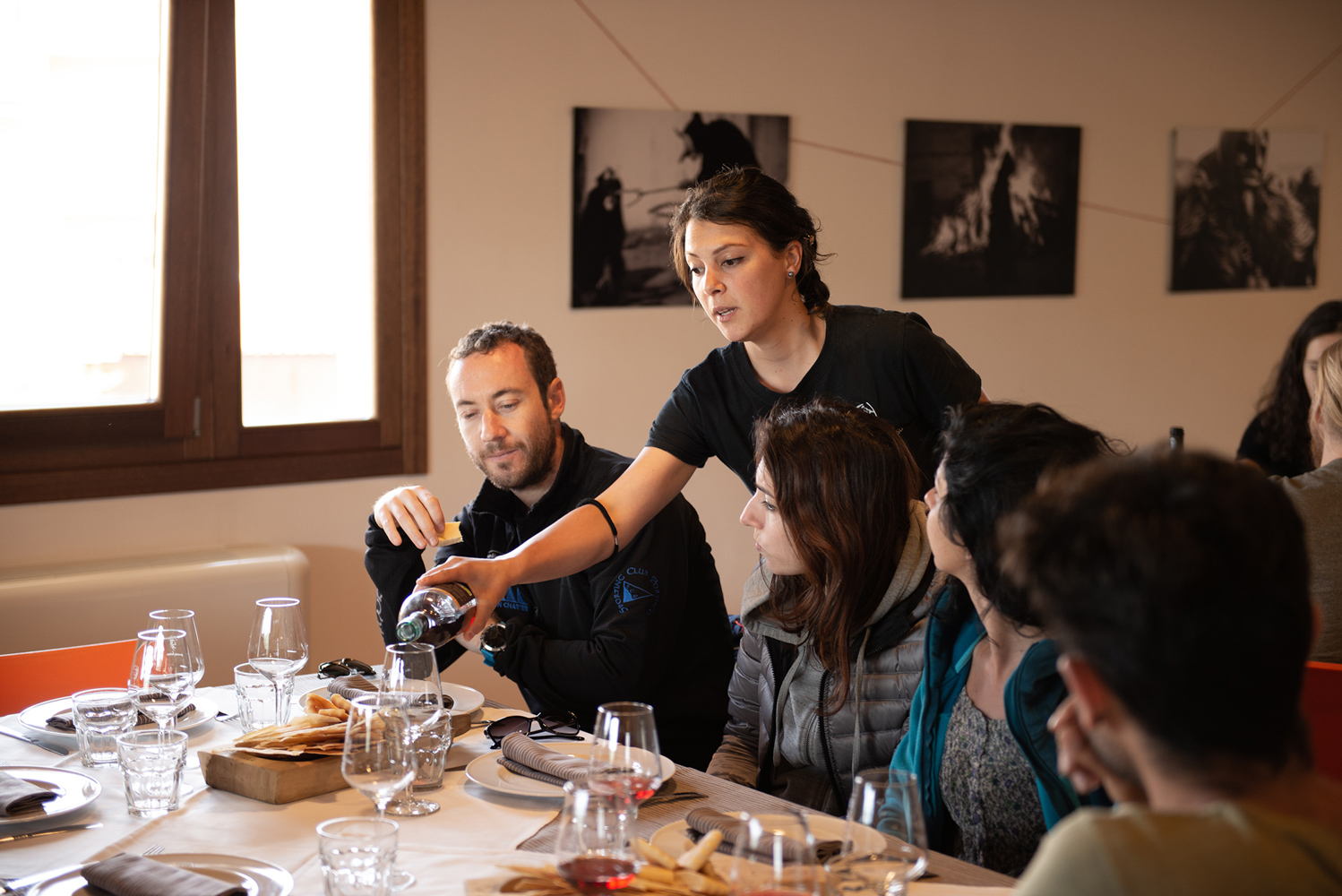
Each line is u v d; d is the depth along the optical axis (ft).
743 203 6.77
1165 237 16.60
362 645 12.44
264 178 11.69
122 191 11.00
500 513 8.23
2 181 10.53
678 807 4.90
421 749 5.05
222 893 3.86
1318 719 5.85
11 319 10.69
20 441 10.56
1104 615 2.55
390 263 12.26
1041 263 15.76
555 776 5.07
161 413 11.18
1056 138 15.65
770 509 5.89
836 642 5.71
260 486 11.78
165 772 4.91
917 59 14.83
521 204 12.90
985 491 4.47
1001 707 5.06
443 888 4.06
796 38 14.14
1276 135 17.02
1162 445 2.78
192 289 11.23
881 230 14.84
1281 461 11.50
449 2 12.32
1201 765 2.52
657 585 7.44
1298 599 2.51
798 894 3.33
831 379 7.18
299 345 12.03
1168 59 16.34
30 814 4.73
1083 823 2.46
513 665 7.53
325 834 3.79
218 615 10.70
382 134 12.09
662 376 13.87
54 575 10.07
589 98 13.14
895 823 3.65
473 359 7.93
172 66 10.91
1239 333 17.19
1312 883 2.28
